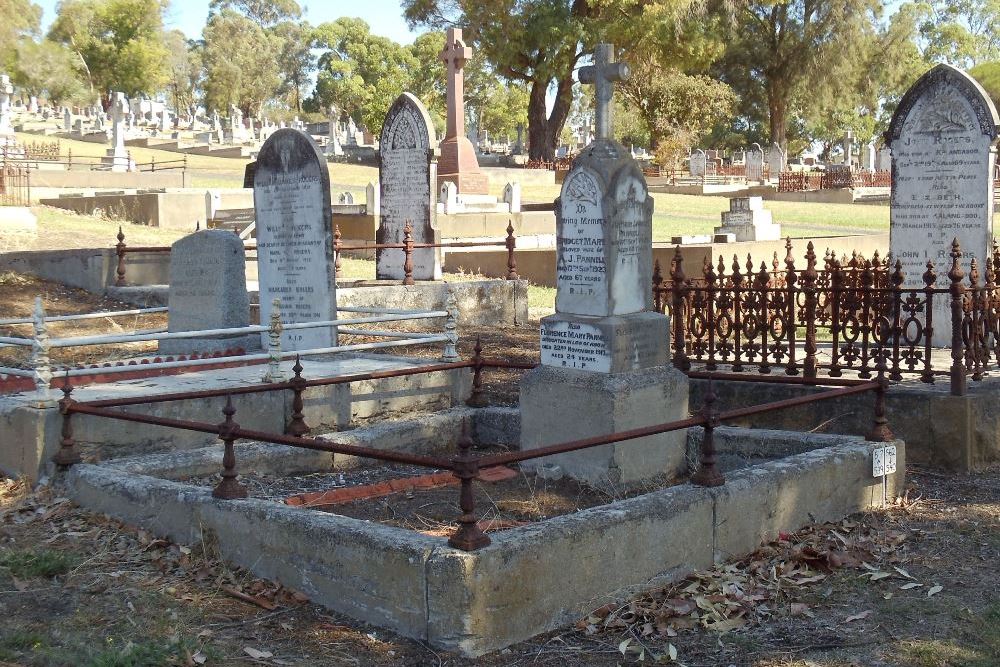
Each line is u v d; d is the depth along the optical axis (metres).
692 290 10.23
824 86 61.56
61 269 16.39
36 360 7.47
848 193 44.81
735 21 56.91
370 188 23.31
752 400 9.55
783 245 21.28
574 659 4.95
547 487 7.80
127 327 13.97
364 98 86.75
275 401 8.81
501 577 5.05
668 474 8.15
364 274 18.77
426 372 9.48
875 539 6.75
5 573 5.82
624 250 7.85
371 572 5.26
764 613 5.56
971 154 11.62
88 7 85.25
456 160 31.42
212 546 6.17
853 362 10.94
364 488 7.59
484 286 15.95
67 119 62.66
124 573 5.95
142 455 7.80
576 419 7.84
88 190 29.11
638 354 7.90
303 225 11.02
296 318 11.23
